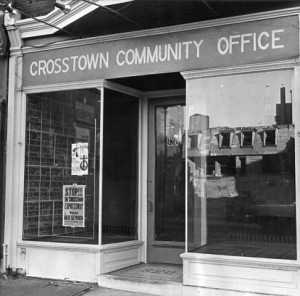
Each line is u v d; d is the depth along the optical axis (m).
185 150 6.96
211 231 6.34
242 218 6.17
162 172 7.77
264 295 5.81
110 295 6.50
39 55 7.77
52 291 6.78
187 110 6.58
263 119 6.12
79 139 7.46
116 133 7.53
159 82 7.37
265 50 6.10
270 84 6.09
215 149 6.41
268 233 5.98
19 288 6.96
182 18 6.64
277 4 6.05
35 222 7.68
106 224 7.27
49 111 7.73
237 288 6.02
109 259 7.20
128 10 6.43
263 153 6.10
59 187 7.58
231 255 6.18
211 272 6.20
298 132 5.84
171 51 6.72
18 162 7.84
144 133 7.92
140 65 6.94
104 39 7.19
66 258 7.31
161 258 7.68
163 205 7.72
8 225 7.76
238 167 6.25
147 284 6.54
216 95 6.43
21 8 7.94
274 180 6.00
